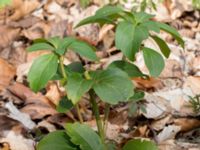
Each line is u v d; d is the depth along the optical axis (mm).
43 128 1293
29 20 2027
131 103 1344
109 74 867
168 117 1338
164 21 2031
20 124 1273
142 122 1328
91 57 892
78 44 897
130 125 1317
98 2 2090
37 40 940
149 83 1513
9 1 909
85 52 892
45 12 2129
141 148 880
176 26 2020
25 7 2125
